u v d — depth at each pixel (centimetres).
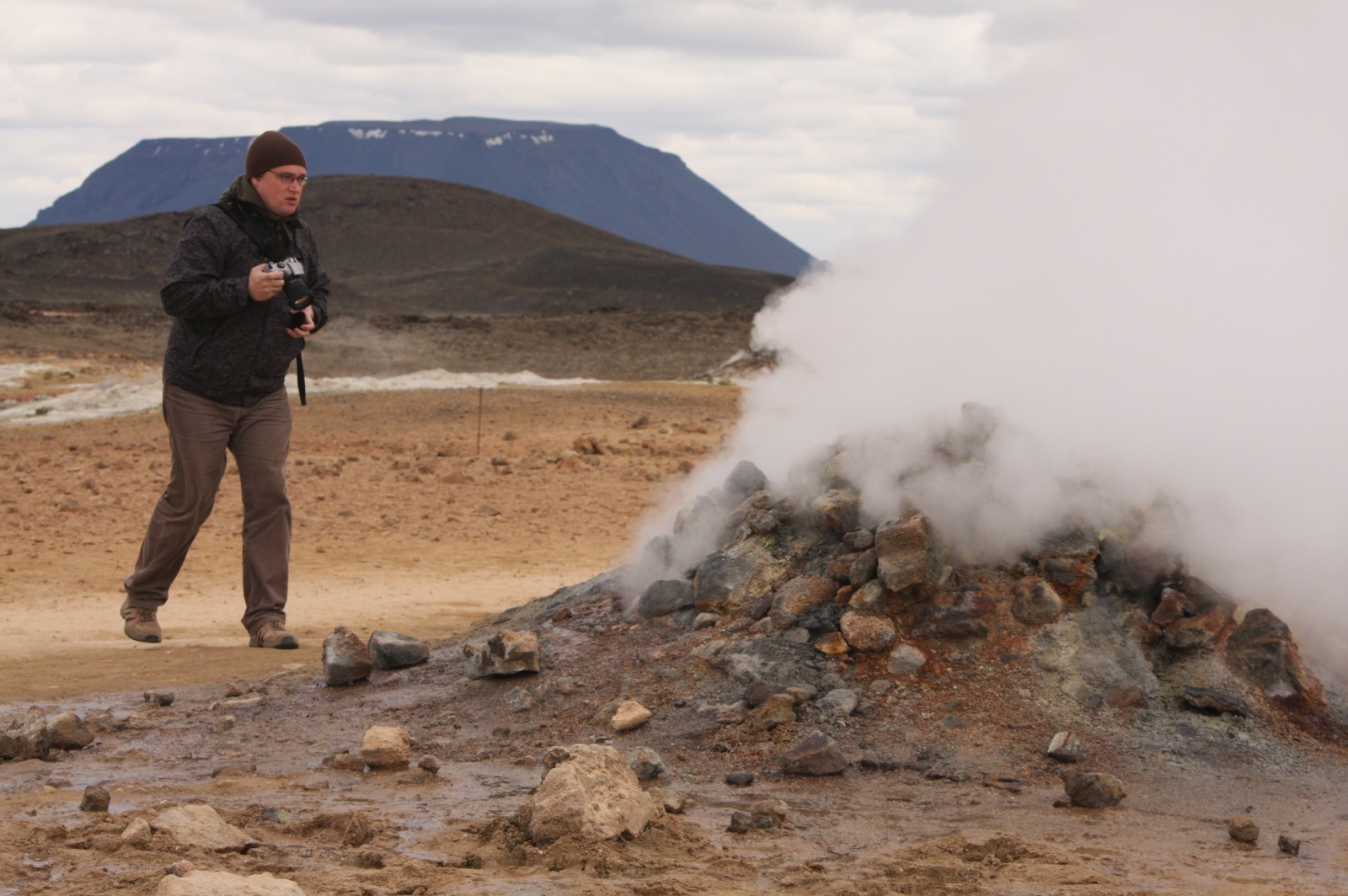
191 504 818
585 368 7050
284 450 842
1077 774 498
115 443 2747
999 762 538
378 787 518
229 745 595
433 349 7569
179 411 796
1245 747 551
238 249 753
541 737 592
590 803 433
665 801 480
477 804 491
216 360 779
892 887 394
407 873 394
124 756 577
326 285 815
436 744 589
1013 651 604
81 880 381
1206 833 466
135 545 1423
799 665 613
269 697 686
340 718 637
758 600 667
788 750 550
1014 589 627
